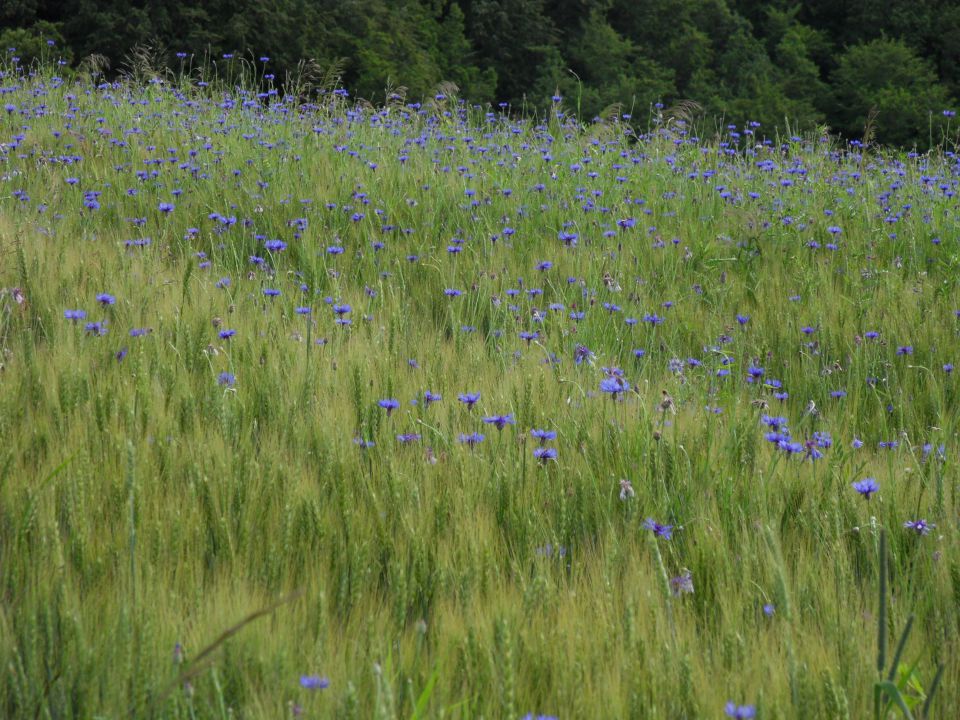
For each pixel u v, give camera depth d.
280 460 3.93
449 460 4.07
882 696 2.66
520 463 4.07
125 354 4.73
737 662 2.88
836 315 6.80
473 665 2.79
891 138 40.94
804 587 3.34
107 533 3.25
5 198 7.89
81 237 7.31
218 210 8.43
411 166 10.28
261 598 3.04
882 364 6.07
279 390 4.50
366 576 3.25
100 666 2.61
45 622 2.72
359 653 2.83
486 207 8.91
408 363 5.29
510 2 42.66
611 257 7.71
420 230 8.43
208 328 5.04
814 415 5.42
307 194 8.88
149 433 3.99
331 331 5.67
